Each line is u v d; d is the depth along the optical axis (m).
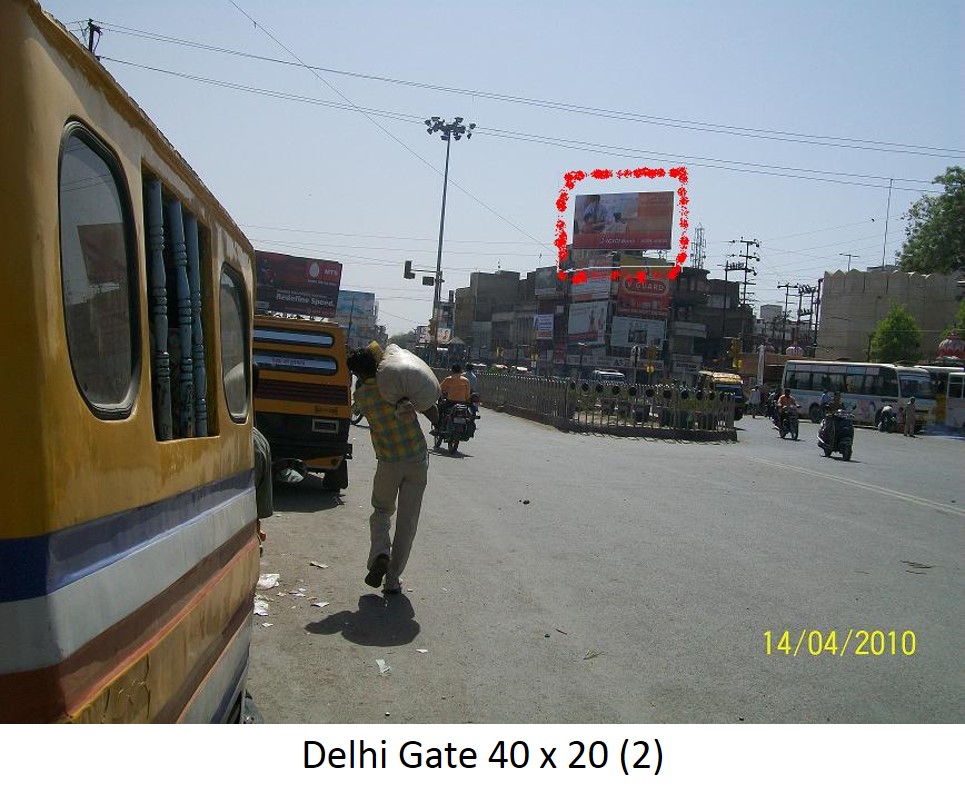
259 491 5.43
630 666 5.72
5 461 1.79
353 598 6.89
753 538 10.58
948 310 75.19
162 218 2.82
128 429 2.32
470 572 7.94
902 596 8.07
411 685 5.15
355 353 6.97
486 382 40.88
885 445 32.84
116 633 2.21
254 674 5.13
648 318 69.44
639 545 9.66
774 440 32.69
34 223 1.83
